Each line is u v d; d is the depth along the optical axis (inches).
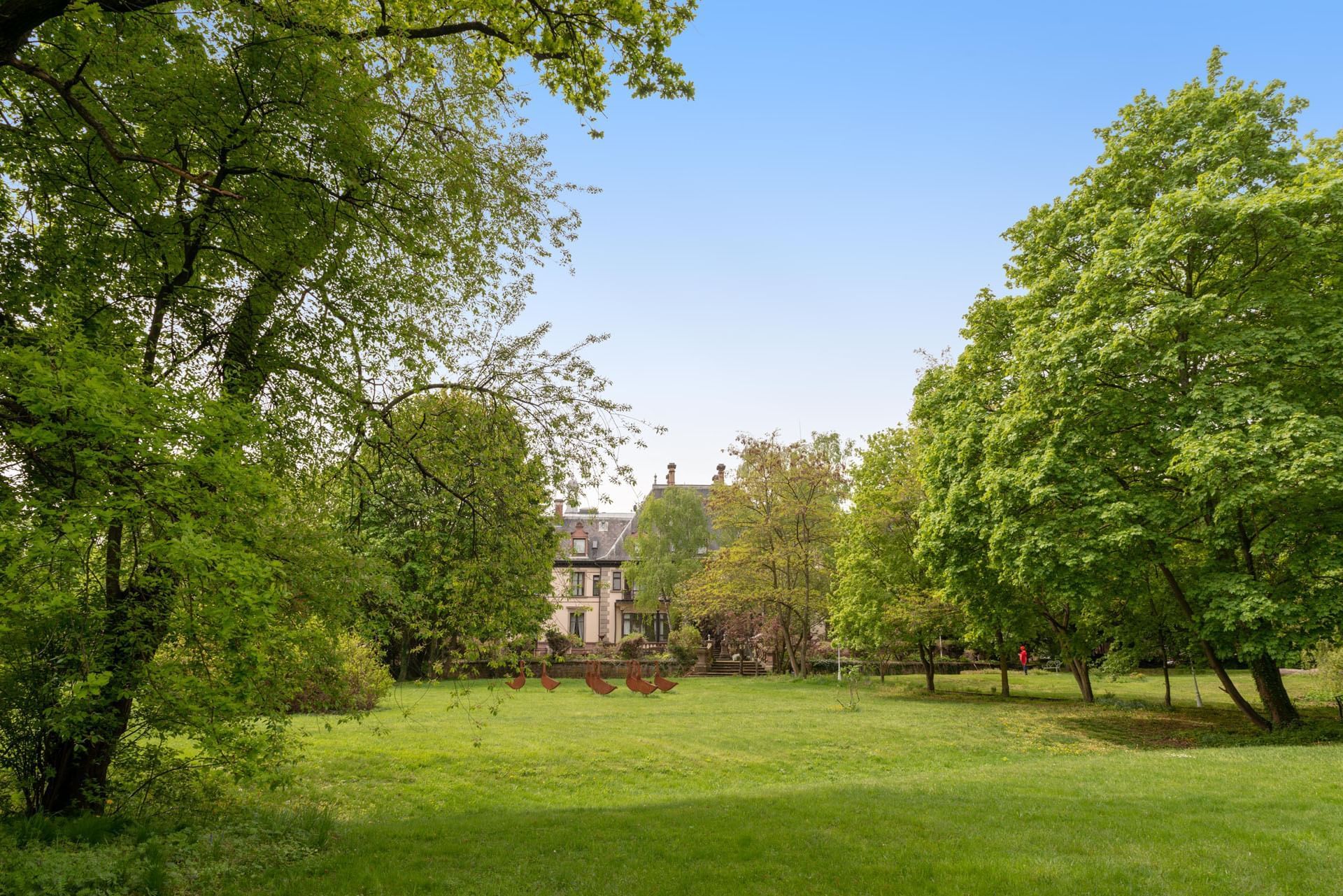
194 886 262.8
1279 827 331.3
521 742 704.4
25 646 315.3
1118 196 772.6
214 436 277.7
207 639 320.8
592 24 379.9
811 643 1899.6
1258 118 718.5
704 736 765.9
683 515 2063.2
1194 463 592.1
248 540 312.2
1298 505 627.5
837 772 624.4
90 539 261.4
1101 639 1064.2
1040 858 289.1
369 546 444.8
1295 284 680.4
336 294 414.0
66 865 253.9
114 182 352.2
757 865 289.7
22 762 341.7
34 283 341.7
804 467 1636.3
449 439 454.3
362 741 664.4
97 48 302.2
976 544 824.9
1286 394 636.7
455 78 446.0
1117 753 623.8
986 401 873.5
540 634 487.2
